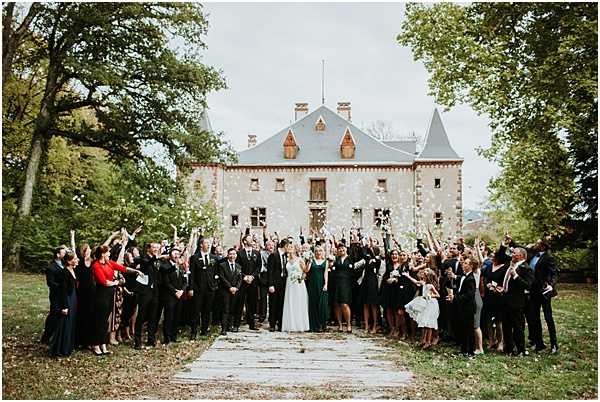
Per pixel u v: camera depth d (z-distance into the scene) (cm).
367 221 4100
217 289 1198
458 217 3934
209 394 722
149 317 1043
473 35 1822
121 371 838
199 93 2308
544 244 997
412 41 1884
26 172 2231
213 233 2431
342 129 4416
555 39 1706
